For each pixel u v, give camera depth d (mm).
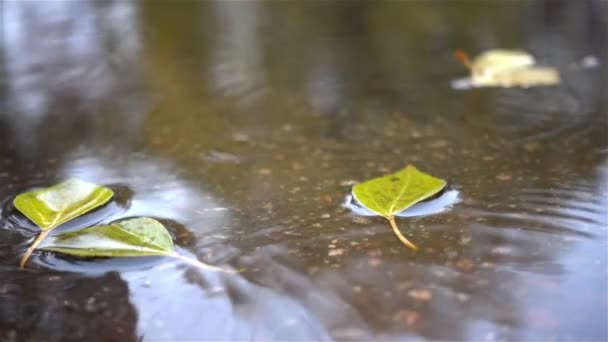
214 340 761
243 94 1131
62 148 991
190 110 1084
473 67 1174
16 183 921
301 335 760
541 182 895
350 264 804
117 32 1566
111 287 794
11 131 1032
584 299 772
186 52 1372
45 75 1211
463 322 761
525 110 1054
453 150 965
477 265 799
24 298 788
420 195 856
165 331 766
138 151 982
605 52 1239
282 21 1678
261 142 997
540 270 794
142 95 1132
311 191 896
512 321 761
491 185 893
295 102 1104
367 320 765
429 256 809
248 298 783
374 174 922
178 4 1919
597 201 863
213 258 815
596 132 987
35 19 1688
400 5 1813
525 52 1258
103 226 830
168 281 797
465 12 1671
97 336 765
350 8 1812
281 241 829
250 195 893
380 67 1220
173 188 907
